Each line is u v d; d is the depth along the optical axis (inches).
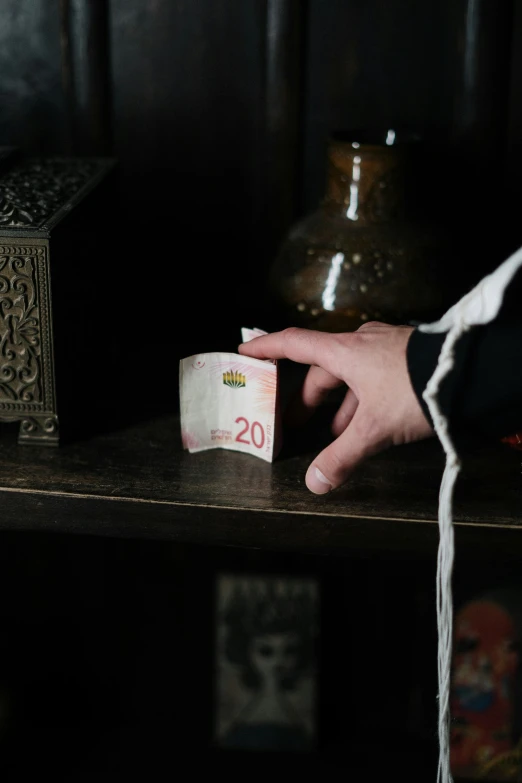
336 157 37.4
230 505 31.5
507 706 50.1
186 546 53.5
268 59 42.0
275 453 34.5
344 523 31.2
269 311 39.6
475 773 51.4
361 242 36.8
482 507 31.7
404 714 55.5
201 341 45.6
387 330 30.3
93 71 42.6
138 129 43.9
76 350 35.6
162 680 56.6
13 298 32.4
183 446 35.2
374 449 30.0
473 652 49.6
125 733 56.1
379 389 29.0
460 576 48.5
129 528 32.4
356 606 53.8
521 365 27.2
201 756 54.2
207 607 54.8
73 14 41.7
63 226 32.9
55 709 57.0
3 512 32.7
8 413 34.5
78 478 33.1
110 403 39.1
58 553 53.8
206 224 45.4
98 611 55.3
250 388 33.6
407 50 41.9
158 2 41.7
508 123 42.5
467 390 28.0
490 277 26.8
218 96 43.1
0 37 42.6
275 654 53.2
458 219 44.2
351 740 55.2
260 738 54.5
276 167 43.7
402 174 37.1
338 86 42.6
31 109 43.9
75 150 44.2
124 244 45.9
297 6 41.1
